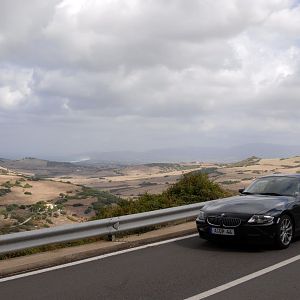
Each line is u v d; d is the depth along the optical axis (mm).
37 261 7438
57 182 117062
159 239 9727
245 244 9086
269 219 8242
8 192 95500
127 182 189625
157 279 6582
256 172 131750
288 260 7664
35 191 100500
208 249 8672
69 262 7750
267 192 9562
